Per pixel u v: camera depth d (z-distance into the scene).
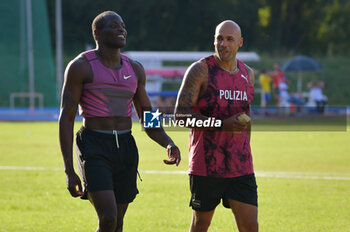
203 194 16.80
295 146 52.91
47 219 23.41
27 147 50.03
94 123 16.44
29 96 115.25
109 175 16.06
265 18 176.25
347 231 21.42
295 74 138.50
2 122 83.75
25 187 30.62
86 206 26.09
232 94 16.91
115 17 16.55
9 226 22.14
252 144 55.06
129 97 16.83
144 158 43.41
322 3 180.25
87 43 166.38
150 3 166.38
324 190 29.88
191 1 171.00
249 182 16.69
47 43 122.62
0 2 136.00
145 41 170.50
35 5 121.06
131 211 24.91
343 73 144.62
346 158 43.38
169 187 30.73
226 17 171.62
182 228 21.97
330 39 179.88
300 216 23.88
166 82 113.38
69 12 164.25
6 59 132.25
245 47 169.25
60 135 16.12
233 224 22.67
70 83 16.22
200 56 121.06
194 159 16.83
